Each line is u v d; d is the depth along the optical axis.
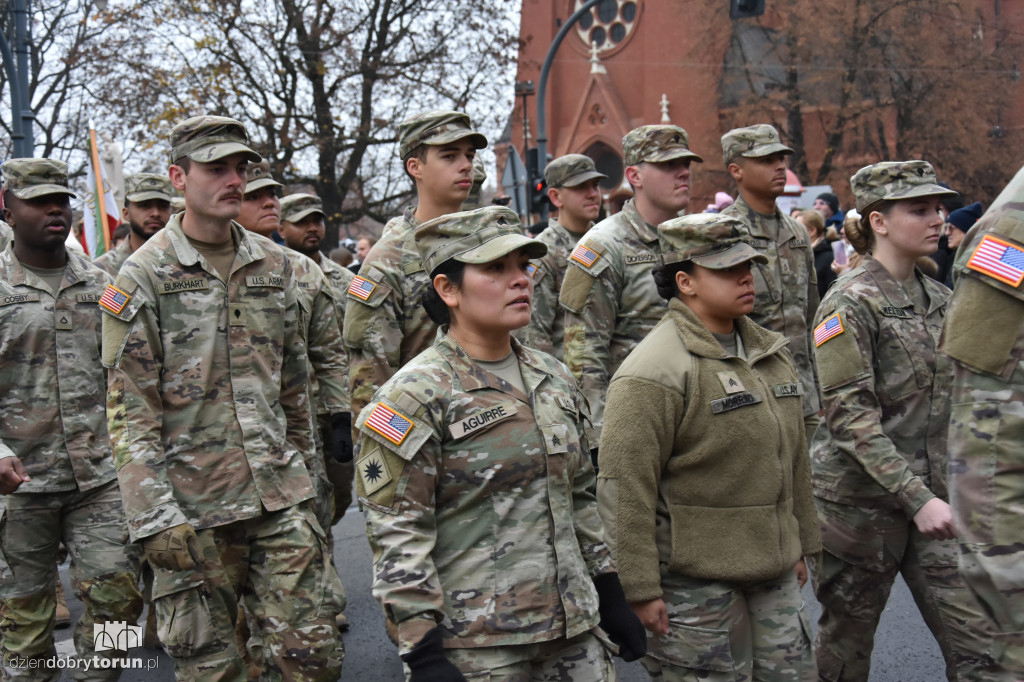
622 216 5.17
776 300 5.42
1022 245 2.43
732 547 3.55
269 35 26.91
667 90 37.56
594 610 3.04
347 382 5.19
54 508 4.98
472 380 3.03
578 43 39.72
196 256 4.21
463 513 2.97
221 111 25.95
